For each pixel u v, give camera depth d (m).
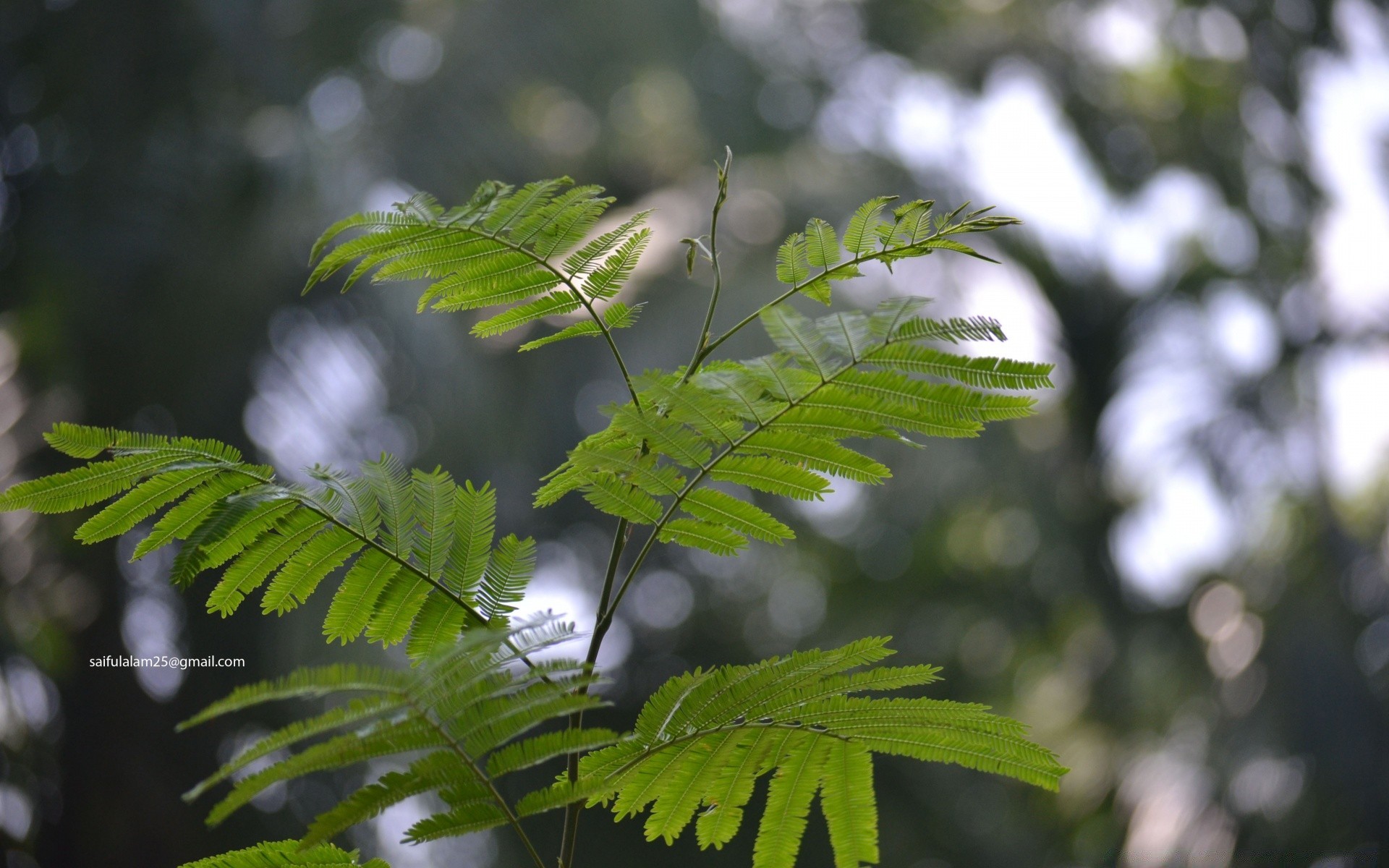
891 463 13.19
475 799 1.43
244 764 1.27
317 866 1.74
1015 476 13.48
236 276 9.19
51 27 9.15
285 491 1.77
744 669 1.72
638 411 1.77
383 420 9.60
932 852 11.55
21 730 8.06
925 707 1.69
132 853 8.02
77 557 8.13
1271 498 12.86
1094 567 13.62
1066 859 12.84
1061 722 14.12
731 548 1.83
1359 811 11.27
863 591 13.70
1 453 8.58
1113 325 13.84
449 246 1.82
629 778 1.73
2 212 9.31
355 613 1.78
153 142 9.35
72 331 8.82
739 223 12.47
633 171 12.83
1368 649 12.04
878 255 1.80
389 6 10.44
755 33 13.46
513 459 10.40
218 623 8.28
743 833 9.14
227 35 9.54
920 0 14.21
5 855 8.01
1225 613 13.13
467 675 1.40
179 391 8.88
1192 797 12.10
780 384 1.75
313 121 10.22
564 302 1.86
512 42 10.92
